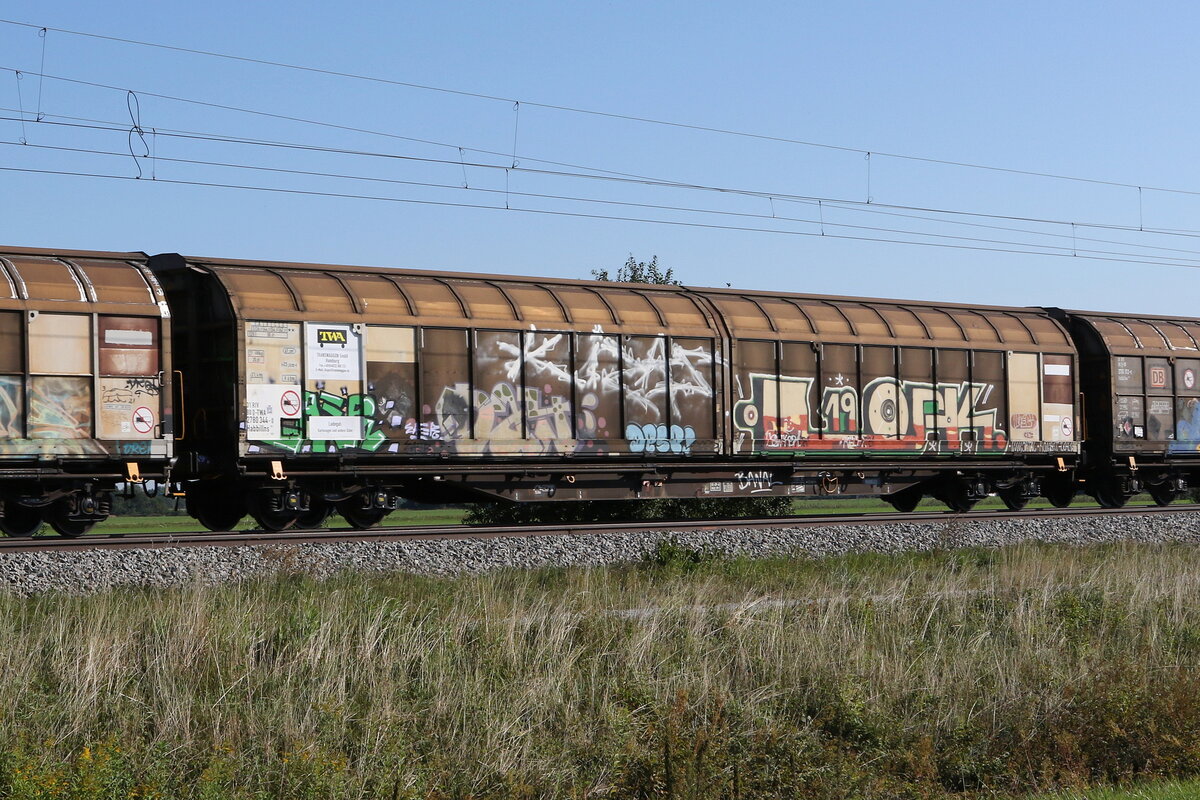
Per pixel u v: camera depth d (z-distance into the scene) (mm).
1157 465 28297
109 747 9914
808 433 23641
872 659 13336
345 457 19219
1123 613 16031
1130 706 11953
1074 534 23078
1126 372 27828
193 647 12289
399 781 9688
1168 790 10141
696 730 11047
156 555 15977
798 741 11305
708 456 22797
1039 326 27203
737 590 16812
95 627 12469
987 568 19344
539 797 10266
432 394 20031
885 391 24594
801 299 24906
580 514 29719
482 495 21516
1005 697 12547
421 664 12508
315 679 11859
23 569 15109
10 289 16891
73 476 17297
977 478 26188
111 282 17766
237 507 20234
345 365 19281
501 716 11289
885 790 10766
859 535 21125
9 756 9703
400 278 20672
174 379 19500
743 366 23078
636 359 21953
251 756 10414
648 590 16125
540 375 21016
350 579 15750
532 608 14492
